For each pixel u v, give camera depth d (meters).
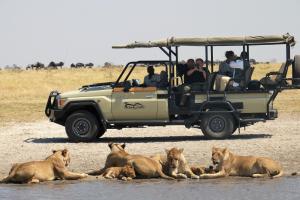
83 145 21.34
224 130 21.94
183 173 15.57
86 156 19.00
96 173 16.14
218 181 15.11
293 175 15.70
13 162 18.47
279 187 14.37
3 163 18.33
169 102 21.81
